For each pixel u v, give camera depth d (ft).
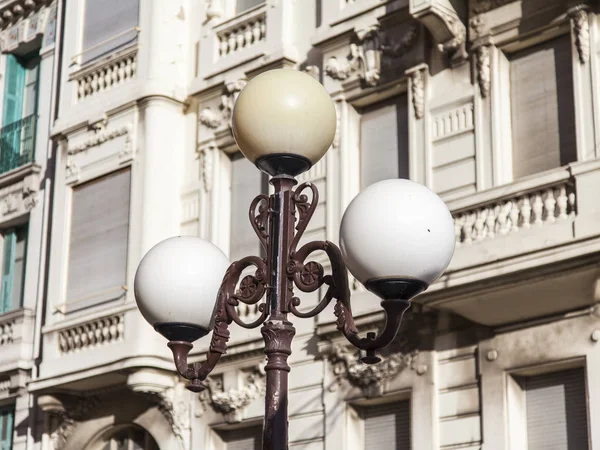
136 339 114.11
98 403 123.13
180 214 120.16
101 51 129.80
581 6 92.53
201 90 120.37
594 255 83.87
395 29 105.40
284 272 48.37
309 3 115.14
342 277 47.03
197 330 50.83
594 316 89.10
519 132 96.73
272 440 46.16
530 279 86.99
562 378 91.86
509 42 97.86
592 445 87.20
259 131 48.06
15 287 141.18
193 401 114.93
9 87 148.77
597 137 90.12
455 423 95.30
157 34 124.06
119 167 122.83
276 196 49.16
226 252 116.78
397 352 99.60
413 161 101.96
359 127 108.58
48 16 145.89
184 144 122.31
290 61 113.50
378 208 43.88
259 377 109.70
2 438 135.13
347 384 102.42
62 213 128.06
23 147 143.43
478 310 92.73
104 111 125.29
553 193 88.69
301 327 107.76
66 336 122.83
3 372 133.49
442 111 101.19
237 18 119.03
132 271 117.70
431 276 44.45
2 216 142.82
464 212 92.89
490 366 94.17
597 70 91.45
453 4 99.91
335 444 101.86
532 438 92.53
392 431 100.53
